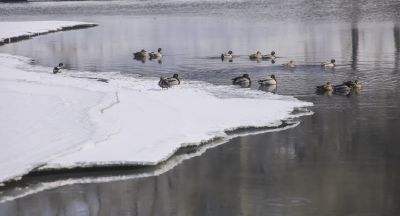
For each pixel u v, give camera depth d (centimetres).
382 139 2975
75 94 3819
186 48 6619
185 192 2389
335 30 8169
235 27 8994
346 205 2225
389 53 5819
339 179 2475
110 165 2608
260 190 2389
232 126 3177
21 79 4525
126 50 6600
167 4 16500
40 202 2336
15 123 3147
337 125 3238
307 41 7000
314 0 15575
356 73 4766
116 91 3953
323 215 2152
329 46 6494
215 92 4116
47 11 15175
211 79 4656
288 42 6944
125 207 2278
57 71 5106
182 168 2650
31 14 14075
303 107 3647
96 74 5016
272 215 2161
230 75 4816
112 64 5600
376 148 2844
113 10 14725
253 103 3697
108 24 10300
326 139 3000
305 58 5653
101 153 2712
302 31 8175
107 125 3128
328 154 2780
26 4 19212
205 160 2742
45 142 2855
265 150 2856
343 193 2333
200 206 2259
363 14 11012
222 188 2420
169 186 2461
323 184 2428
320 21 9819
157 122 3216
